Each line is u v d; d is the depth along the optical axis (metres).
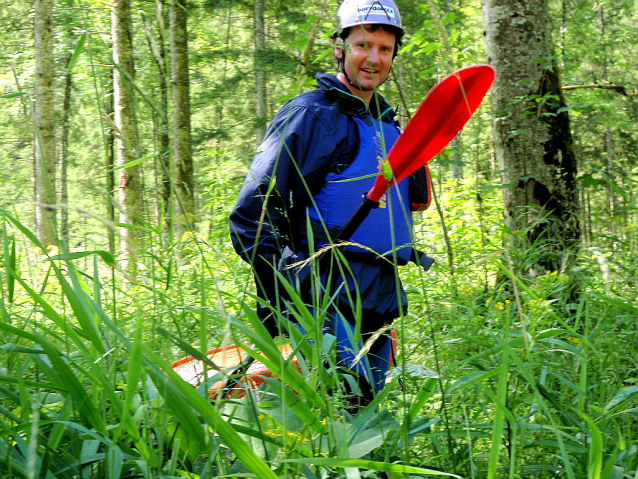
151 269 1.56
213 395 1.45
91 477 1.22
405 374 1.53
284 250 2.04
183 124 10.76
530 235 3.90
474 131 3.51
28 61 14.09
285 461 1.09
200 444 1.19
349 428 1.37
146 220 1.46
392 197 2.23
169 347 1.35
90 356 1.23
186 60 10.77
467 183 6.18
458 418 1.73
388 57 2.29
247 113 18.45
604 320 2.02
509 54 4.10
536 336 1.61
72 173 15.08
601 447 1.19
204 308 1.36
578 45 8.63
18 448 1.21
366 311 2.12
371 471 1.15
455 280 2.65
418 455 1.57
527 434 1.61
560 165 3.95
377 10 2.23
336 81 2.26
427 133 2.08
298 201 2.14
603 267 1.33
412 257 2.35
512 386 1.76
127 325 1.68
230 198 5.52
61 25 11.25
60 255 1.23
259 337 1.26
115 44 10.06
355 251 2.12
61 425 1.17
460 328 2.03
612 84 4.71
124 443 1.27
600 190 3.46
